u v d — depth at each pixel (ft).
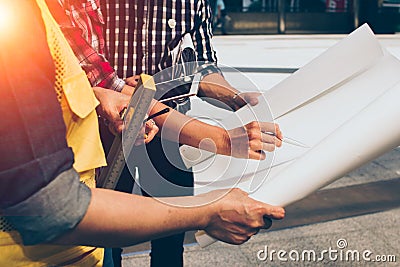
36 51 2.49
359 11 55.26
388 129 3.26
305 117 3.77
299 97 3.90
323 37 50.88
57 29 2.85
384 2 55.31
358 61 3.91
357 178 14.14
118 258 6.48
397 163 15.28
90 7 4.79
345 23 56.03
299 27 54.85
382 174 14.46
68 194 2.47
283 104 3.93
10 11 2.38
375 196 13.01
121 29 5.55
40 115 2.37
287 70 27.27
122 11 5.51
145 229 2.79
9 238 2.78
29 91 2.34
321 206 12.44
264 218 3.21
